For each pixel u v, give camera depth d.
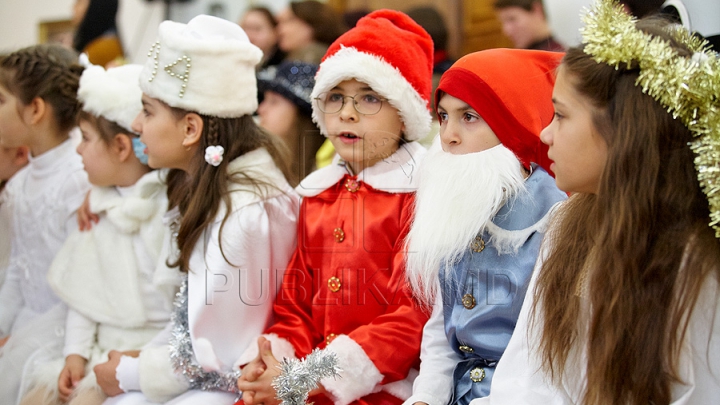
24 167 2.52
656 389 1.04
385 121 1.58
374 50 1.55
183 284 1.77
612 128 1.07
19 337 2.10
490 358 1.37
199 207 1.71
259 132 1.86
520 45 2.61
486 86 1.35
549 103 1.41
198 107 1.71
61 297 2.01
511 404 1.20
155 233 1.94
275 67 2.85
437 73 2.48
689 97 1.02
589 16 1.11
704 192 1.02
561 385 1.17
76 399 1.81
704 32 1.62
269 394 1.50
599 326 1.08
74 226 2.20
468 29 3.00
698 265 1.02
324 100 1.64
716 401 1.05
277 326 1.66
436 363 1.42
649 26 1.11
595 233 1.14
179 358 1.69
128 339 1.96
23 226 2.32
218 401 1.65
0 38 4.16
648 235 1.05
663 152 1.04
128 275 1.95
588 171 1.11
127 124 1.98
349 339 1.48
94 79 1.98
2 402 2.04
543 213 1.34
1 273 2.36
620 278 1.05
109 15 3.82
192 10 3.93
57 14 4.16
